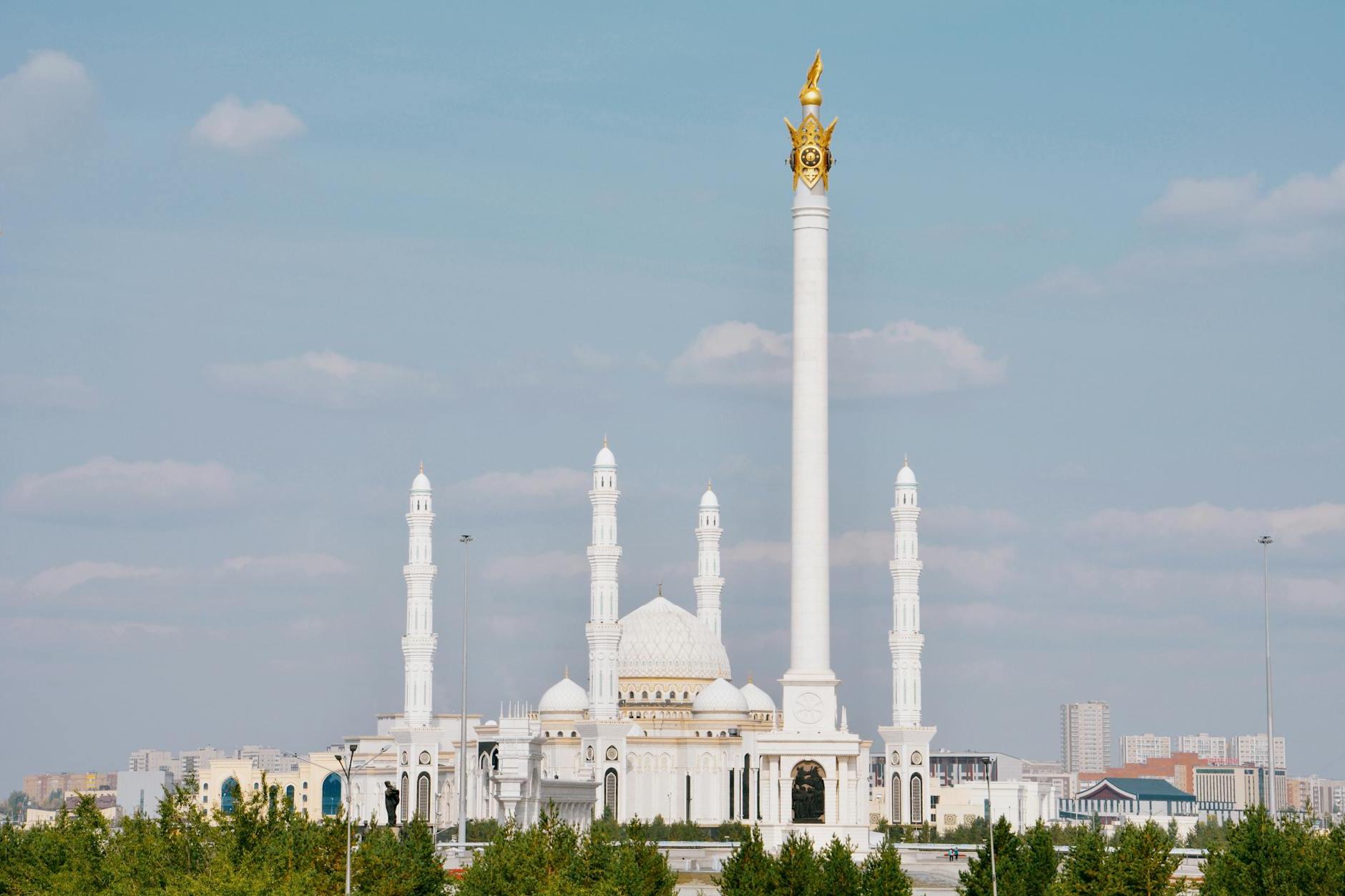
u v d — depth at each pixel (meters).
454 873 182.50
